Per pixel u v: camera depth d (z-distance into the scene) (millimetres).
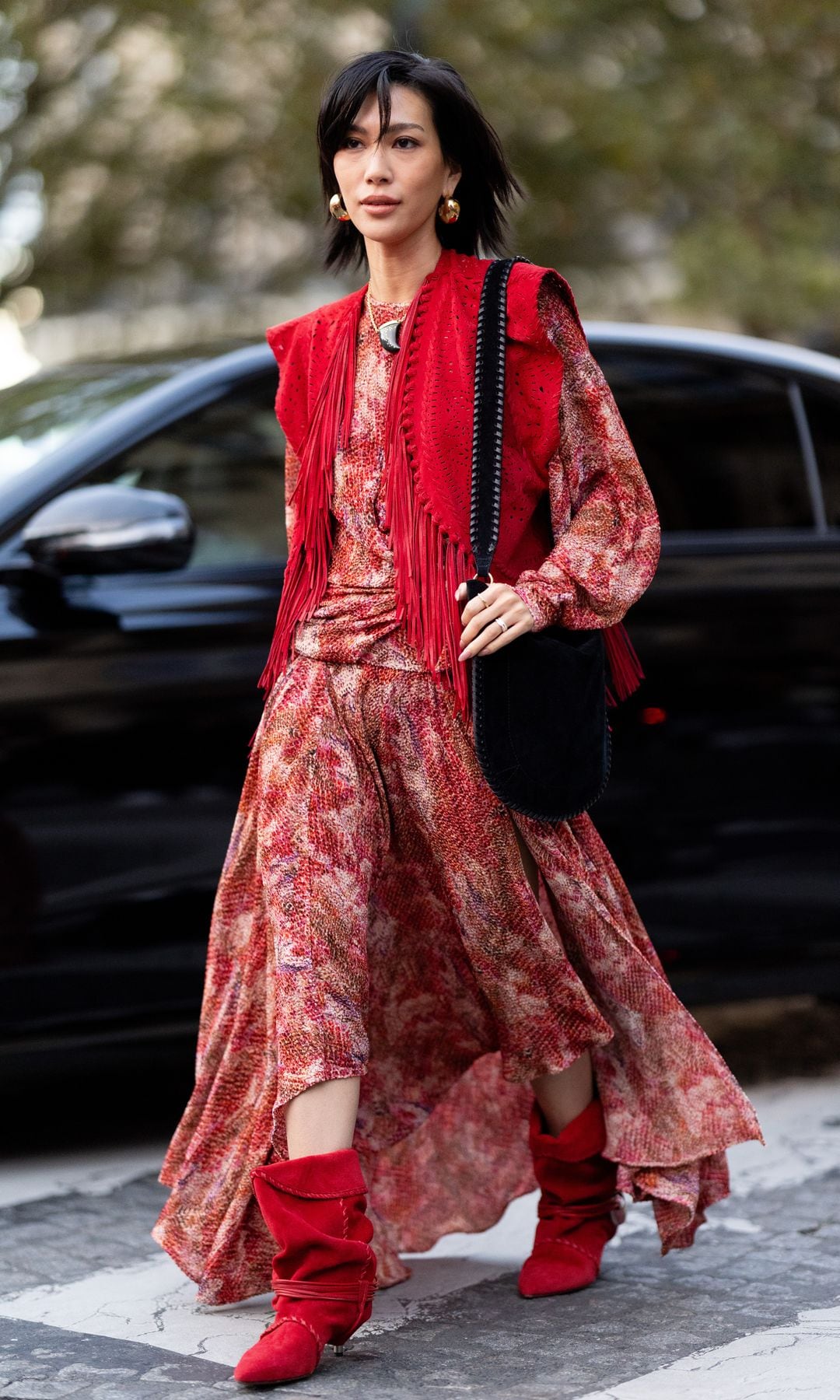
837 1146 7297
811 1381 4750
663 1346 5094
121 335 26438
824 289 24406
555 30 22953
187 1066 7543
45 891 7199
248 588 7684
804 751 8234
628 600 5383
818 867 8250
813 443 8680
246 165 24000
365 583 5344
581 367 5453
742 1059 9016
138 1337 5332
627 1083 5637
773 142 24031
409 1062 5723
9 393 8609
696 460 8391
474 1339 5238
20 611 7250
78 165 22969
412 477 5293
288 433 5730
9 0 21266
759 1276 5727
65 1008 7246
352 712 5266
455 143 5461
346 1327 5016
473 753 5270
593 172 23766
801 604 8266
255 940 5477
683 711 7996
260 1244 5434
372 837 5316
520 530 5387
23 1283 5887
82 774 7262
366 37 23469
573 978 5402
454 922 5508
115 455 7680
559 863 5363
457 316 5383
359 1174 5086
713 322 27484
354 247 5949
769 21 24016
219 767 7492
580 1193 5734
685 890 7980
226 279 25719
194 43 22312
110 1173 7344
